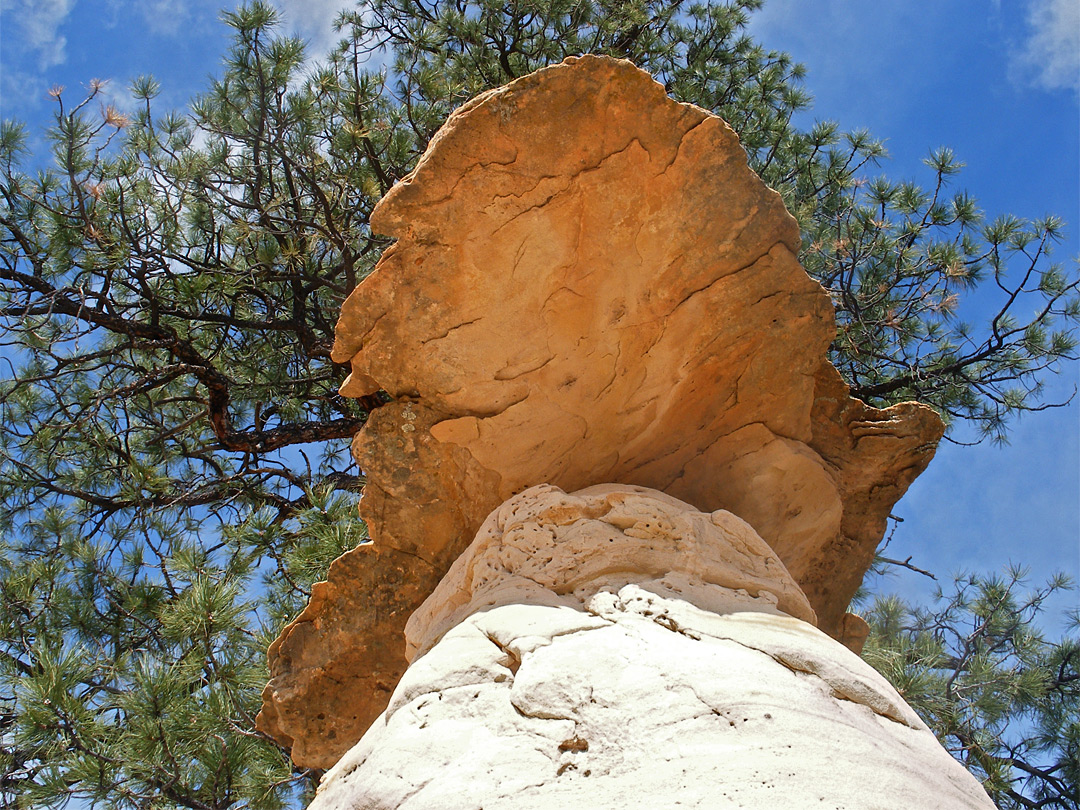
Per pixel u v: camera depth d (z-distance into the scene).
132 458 7.93
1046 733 7.07
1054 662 7.28
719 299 3.73
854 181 9.26
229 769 4.89
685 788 2.11
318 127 8.09
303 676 4.15
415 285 3.59
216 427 7.92
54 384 8.75
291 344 8.70
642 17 9.00
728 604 3.02
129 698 5.04
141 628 6.59
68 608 6.43
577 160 3.44
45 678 4.94
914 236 8.88
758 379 3.98
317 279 8.12
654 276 3.67
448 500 4.00
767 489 4.13
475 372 3.76
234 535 6.47
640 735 2.32
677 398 3.97
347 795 2.56
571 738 2.36
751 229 3.63
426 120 8.20
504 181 3.44
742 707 2.37
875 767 2.24
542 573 3.22
